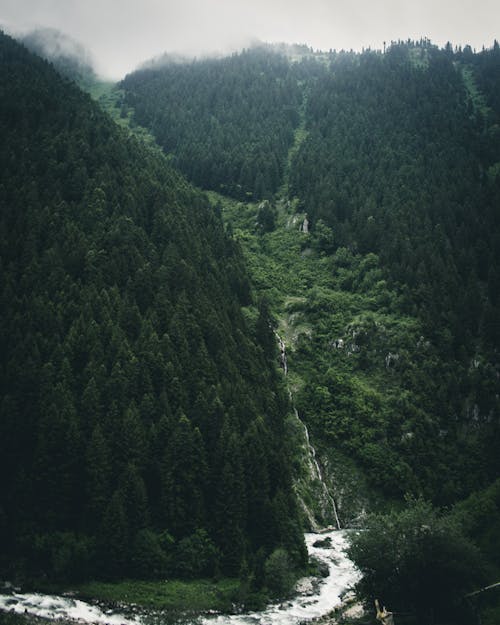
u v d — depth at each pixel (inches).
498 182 7657.5
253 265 7253.9
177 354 4375.0
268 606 3395.7
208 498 3828.7
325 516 4970.5
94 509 3501.5
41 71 7854.3
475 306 6023.6
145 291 4763.8
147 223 5620.1
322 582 3764.8
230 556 3634.4
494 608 3085.6
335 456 5408.5
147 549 3449.8
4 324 4101.9
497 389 5462.6
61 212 5147.6
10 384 3814.0
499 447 5157.5
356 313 6456.7
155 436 3804.1
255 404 4623.5
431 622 3127.5
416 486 5049.2
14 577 3282.5
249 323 5846.5
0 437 3651.6
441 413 5423.2
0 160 5546.3
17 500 3503.9
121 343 4160.9
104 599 3201.3
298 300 6742.1
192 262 5388.8
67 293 4431.6
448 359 5738.2
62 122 6417.3
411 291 6328.7
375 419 5477.4
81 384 3914.9
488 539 3663.9
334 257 7288.4
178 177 7357.3
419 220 7249.0
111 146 6309.1
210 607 3272.6
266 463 4082.2
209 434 4028.1
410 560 3152.1
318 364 6082.7
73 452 3604.8
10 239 4768.7
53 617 2938.0
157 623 3034.0
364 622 3164.4
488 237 6899.6
